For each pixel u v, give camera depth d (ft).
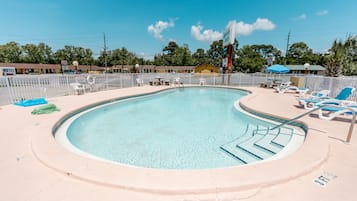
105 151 14.19
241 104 26.66
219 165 12.16
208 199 6.94
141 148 14.73
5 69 79.51
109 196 6.99
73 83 34.06
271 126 18.95
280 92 37.42
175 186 7.25
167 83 56.34
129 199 6.86
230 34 51.83
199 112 26.45
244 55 177.17
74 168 8.50
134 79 52.60
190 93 45.78
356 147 11.32
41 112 18.86
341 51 39.78
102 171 8.29
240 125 20.33
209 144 15.43
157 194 7.13
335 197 7.04
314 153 10.00
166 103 32.94
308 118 17.69
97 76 40.86
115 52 212.43
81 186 7.53
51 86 31.04
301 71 131.85
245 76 57.00
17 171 8.56
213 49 203.72
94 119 22.52
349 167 9.09
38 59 178.70
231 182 7.54
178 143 15.67
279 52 206.69
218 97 39.91
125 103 31.86
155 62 221.05
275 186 7.66
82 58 204.03
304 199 6.93
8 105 22.99
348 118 17.58
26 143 11.69
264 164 8.96
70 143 13.87
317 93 26.68
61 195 7.02
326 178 8.22
